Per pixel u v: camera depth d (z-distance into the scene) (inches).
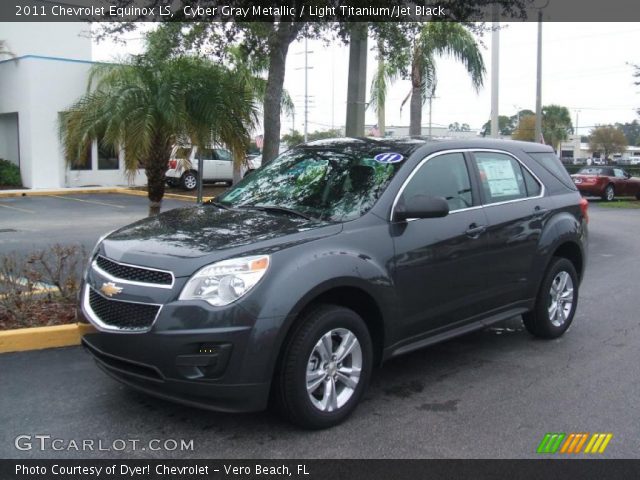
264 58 350.9
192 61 328.2
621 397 191.8
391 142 213.6
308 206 192.2
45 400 180.7
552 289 246.7
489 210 214.7
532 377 208.2
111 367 160.7
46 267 260.4
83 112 324.5
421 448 157.1
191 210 205.5
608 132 3698.3
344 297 175.2
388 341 181.2
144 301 153.2
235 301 149.5
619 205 945.5
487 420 173.9
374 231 177.9
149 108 305.1
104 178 1001.5
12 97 952.9
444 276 195.0
